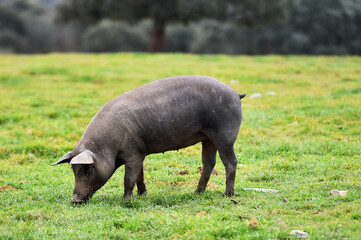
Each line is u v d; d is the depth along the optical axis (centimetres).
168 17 12281
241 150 3494
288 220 2095
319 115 4212
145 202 2447
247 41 17812
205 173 2580
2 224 2264
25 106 5128
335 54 16112
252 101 5075
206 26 17925
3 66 7956
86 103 5184
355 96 4784
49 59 9038
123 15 12169
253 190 2611
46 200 2620
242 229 1983
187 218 2147
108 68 7531
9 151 3691
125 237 2020
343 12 16138
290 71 6906
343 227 1988
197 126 2423
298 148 3378
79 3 12244
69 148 3722
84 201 2448
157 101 2420
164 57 8944
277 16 12612
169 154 3525
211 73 6600
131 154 2439
